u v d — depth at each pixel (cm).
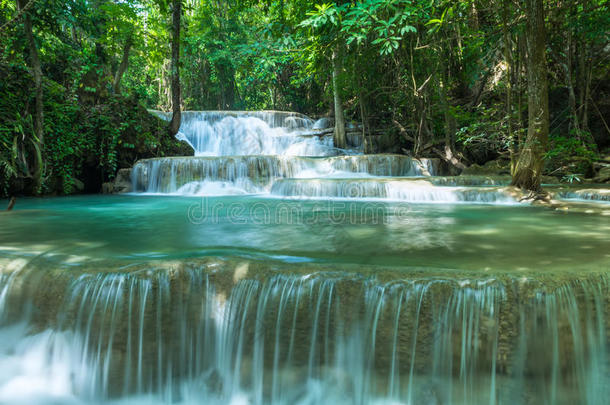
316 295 267
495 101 1409
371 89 1562
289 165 1180
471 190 759
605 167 1032
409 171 1239
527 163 705
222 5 2673
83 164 1271
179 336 290
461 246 366
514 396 241
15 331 303
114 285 289
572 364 241
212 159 1139
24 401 277
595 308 243
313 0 1085
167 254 345
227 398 282
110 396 292
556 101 1291
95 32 1470
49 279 300
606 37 1119
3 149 1009
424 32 1219
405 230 468
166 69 2928
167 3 1199
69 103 1207
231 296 284
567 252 331
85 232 478
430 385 251
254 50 1631
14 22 1027
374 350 259
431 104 1423
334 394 266
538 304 238
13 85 1027
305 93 2719
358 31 775
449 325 247
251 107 3334
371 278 262
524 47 879
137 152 1375
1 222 567
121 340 291
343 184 916
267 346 278
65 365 293
